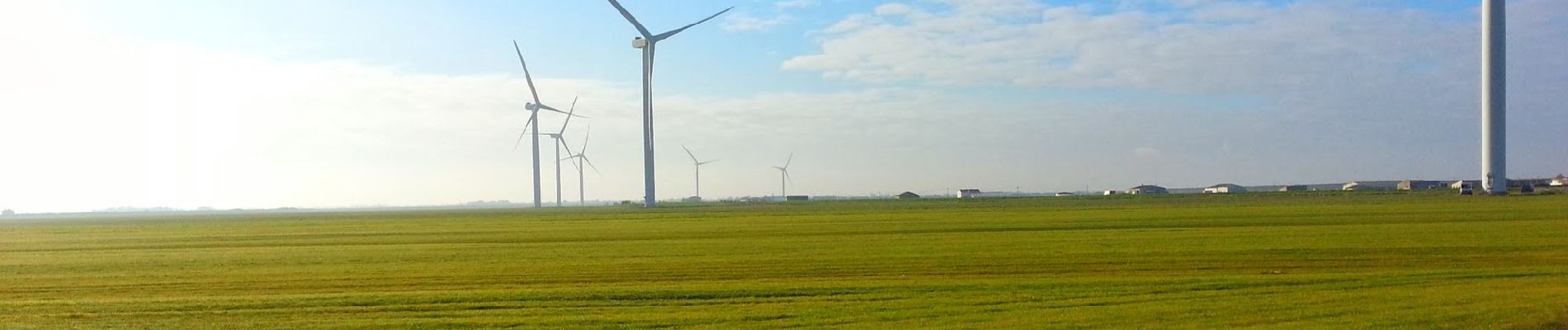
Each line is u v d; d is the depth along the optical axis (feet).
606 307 71.56
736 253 119.34
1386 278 79.87
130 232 219.82
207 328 64.23
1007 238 136.67
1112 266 98.12
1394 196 288.71
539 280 93.76
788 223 193.26
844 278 91.35
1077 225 164.45
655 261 111.45
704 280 91.04
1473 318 57.11
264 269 109.40
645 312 68.54
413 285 90.84
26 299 83.41
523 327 62.90
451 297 76.59
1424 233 130.62
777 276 93.81
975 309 66.80
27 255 139.85
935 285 79.92
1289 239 126.00
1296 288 74.79
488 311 69.92
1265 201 264.72
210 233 196.95
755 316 65.05
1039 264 101.19
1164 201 286.66
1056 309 66.08
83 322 67.72
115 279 101.30
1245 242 123.54
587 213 295.07
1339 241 121.90
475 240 154.61
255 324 65.41
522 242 148.36
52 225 312.50
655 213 274.16
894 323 61.31
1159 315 61.72
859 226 175.22
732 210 287.48
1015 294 74.54
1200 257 105.50
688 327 61.93
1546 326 54.70
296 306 73.36
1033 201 324.80
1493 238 121.08
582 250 129.49
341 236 174.91
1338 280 79.66
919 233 150.82
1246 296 70.44
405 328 63.21
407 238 165.27
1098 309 65.41
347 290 87.81
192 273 106.11
